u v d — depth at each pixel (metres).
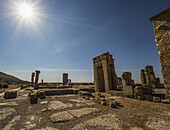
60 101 6.28
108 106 5.01
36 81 14.55
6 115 3.67
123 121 3.15
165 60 2.96
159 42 3.16
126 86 7.93
